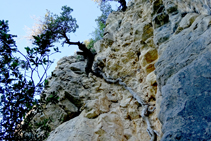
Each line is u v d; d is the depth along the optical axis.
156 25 6.40
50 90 10.64
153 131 5.75
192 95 2.43
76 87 10.84
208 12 3.66
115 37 11.61
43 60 3.21
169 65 3.52
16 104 2.86
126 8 14.09
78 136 6.66
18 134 3.14
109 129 6.87
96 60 11.64
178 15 5.45
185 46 3.62
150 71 6.88
